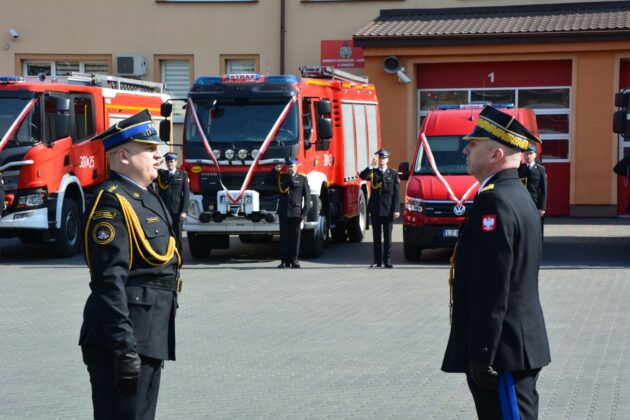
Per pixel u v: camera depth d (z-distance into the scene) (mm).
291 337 11492
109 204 5402
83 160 21250
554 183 28203
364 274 17578
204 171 19484
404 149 28594
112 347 5223
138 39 30875
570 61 27797
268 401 8453
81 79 22203
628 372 9422
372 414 7977
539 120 28234
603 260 18953
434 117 20328
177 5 30703
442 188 18875
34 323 12672
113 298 5266
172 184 19375
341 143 22109
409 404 8305
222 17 30562
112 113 22500
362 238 24250
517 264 5102
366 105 24688
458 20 28812
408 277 17094
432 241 18844
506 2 29234
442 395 8617
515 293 5117
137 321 5434
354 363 10000
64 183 20328
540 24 27703
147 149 5625
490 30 27500
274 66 30391
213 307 13836
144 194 5609
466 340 5219
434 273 17656
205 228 19375
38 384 9242
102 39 30938
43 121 19812
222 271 18219
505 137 5203
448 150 19766
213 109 19672
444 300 14297
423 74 28938
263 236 22781
